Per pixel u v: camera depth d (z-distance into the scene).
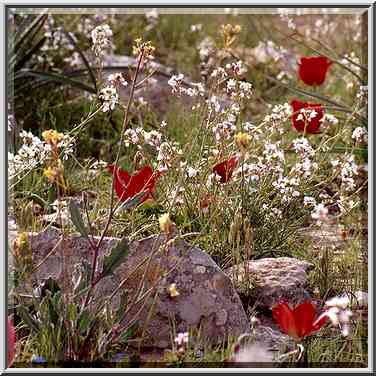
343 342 1.66
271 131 1.94
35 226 1.79
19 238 1.54
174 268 1.58
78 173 2.09
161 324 1.61
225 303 1.62
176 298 1.62
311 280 1.77
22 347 1.60
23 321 1.60
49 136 1.50
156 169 1.71
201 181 1.83
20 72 2.27
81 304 1.59
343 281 1.80
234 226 1.71
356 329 1.66
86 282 1.57
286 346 1.60
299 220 1.87
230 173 1.80
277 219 1.85
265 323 1.67
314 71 2.10
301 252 1.87
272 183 1.88
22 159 1.80
